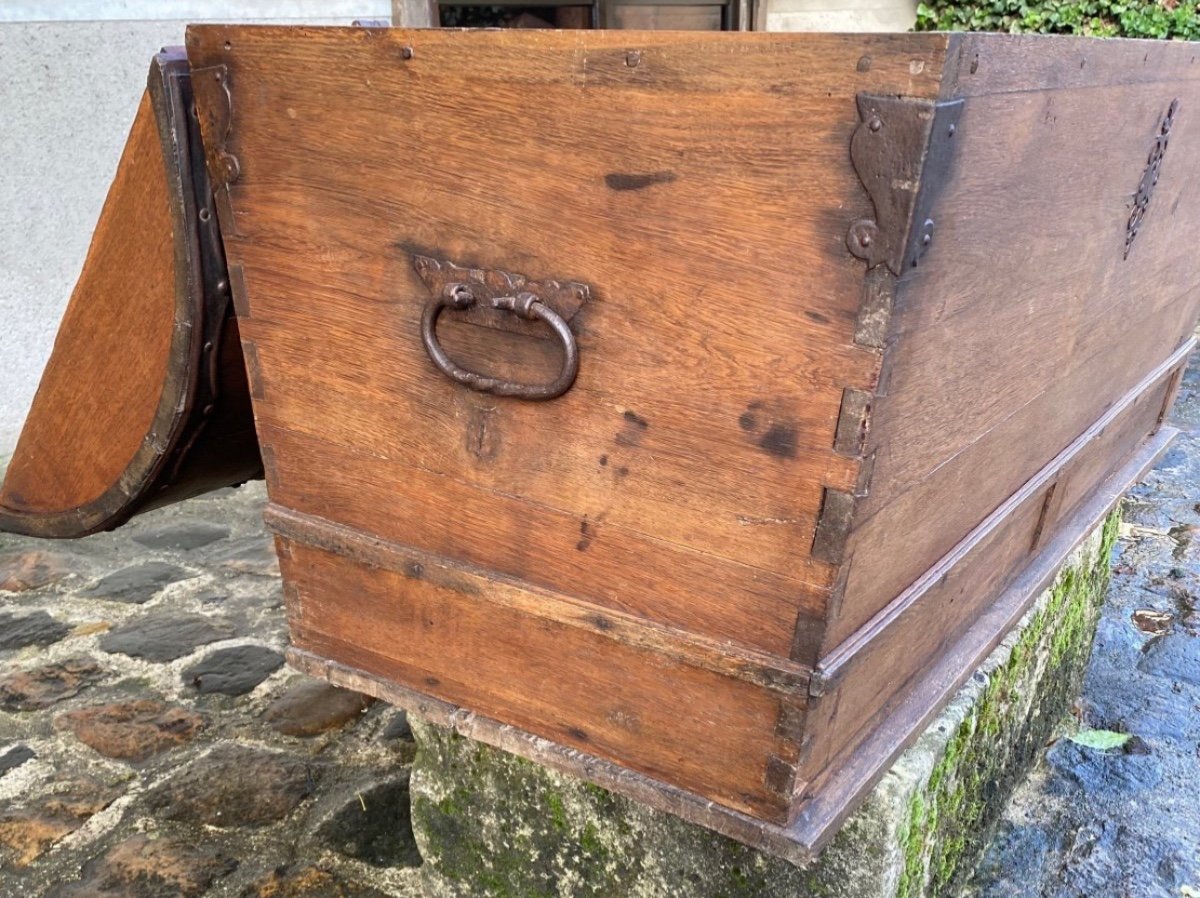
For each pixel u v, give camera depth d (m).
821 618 0.89
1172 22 5.11
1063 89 0.92
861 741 1.11
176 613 2.32
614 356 0.90
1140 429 1.97
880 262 0.74
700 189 0.80
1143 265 1.46
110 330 1.21
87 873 1.58
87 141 2.66
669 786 1.06
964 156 0.77
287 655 1.33
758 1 5.16
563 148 0.85
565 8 4.87
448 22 4.66
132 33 2.66
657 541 0.96
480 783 1.39
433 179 0.93
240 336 1.15
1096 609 2.08
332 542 1.19
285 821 1.70
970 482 1.14
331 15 3.07
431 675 1.21
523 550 1.06
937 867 1.41
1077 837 1.79
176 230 1.07
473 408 1.02
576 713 1.11
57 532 1.39
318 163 0.99
